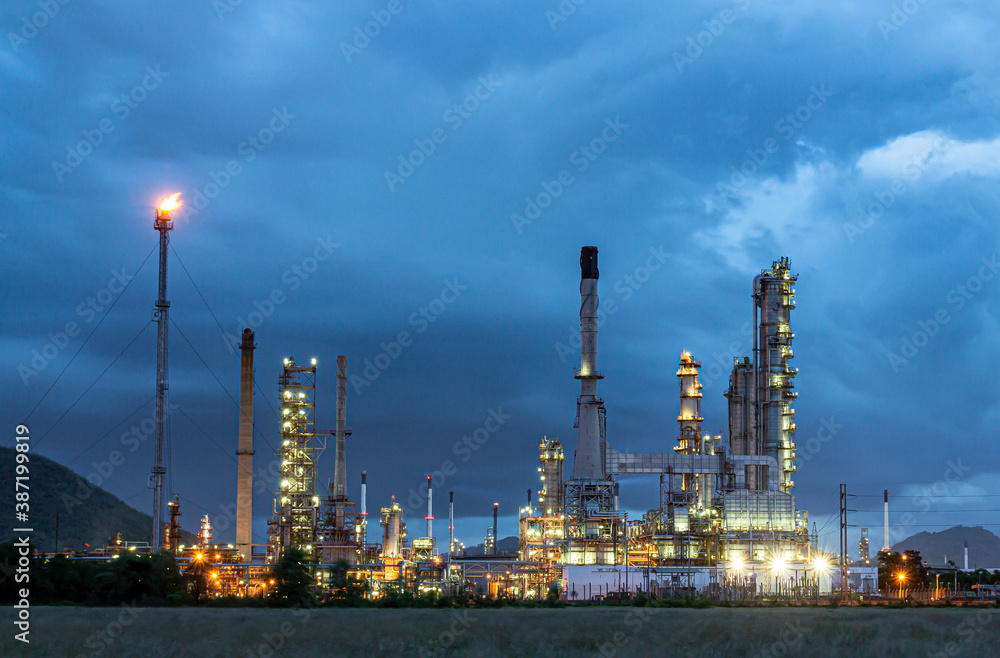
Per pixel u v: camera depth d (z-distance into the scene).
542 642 56.72
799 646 56.00
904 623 78.69
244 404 186.00
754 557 179.75
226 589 153.75
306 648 54.03
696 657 51.34
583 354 194.00
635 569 177.75
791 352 194.12
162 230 127.00
